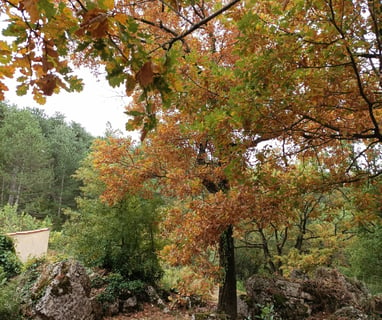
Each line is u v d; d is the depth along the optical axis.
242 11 2.94
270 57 2.67
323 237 11.22
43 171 25.67
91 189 10.55
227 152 3.45
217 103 3.59
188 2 1.85
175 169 7.14
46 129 35.44
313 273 10.29
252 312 6.84
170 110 6.61
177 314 9.16
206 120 3.24
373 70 2.95
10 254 9.84
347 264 14.16
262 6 2.93
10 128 25.67
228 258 7.27
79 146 34.88
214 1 4.03
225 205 4.73
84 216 10.27
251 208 4.44
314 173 4.38
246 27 2.59
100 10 1.12
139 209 10.05
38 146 25.23
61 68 1.38
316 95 2.83
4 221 15.51
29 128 25.53
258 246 11.78
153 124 1.40
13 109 29.67
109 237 9.98
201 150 7.19
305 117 3.17
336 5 2.58
